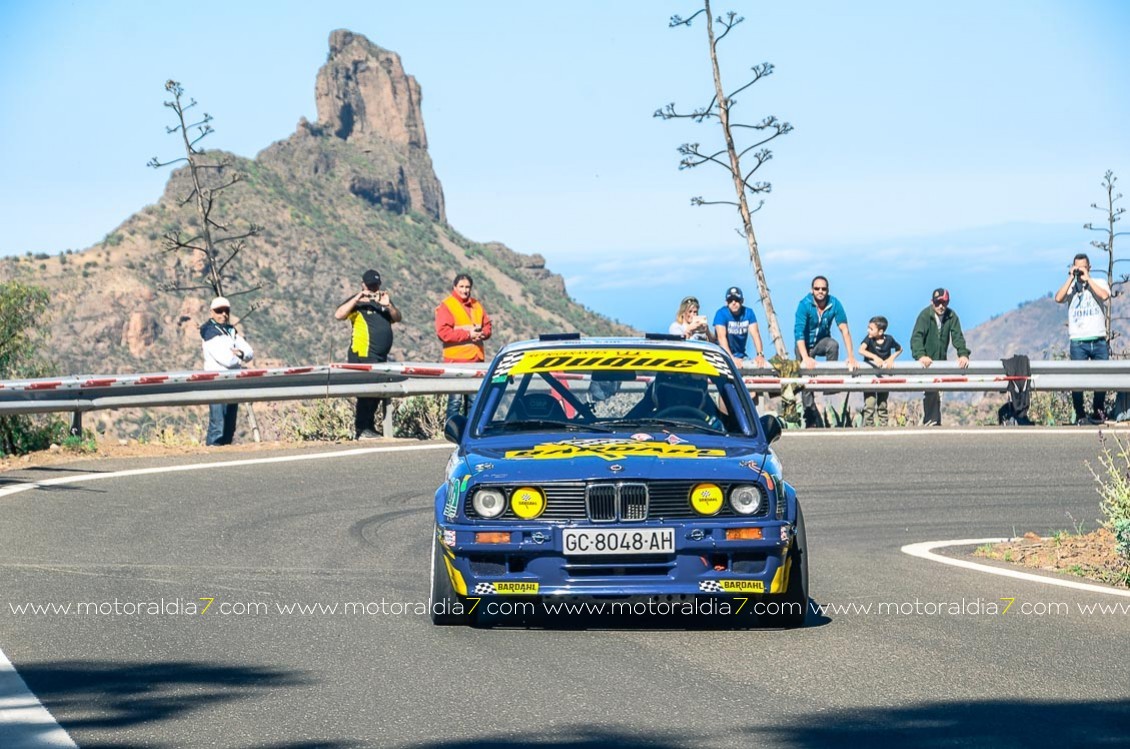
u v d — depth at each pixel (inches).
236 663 438.3
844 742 346.3
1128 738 349.7
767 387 1343.5
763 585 486.9
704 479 488.7
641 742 346.6
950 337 1363.2
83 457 1061.1
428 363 1279.5
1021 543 731.4
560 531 483.2
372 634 487.2
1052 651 459.8
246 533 737.6
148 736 351.9
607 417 555.5
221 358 1211.2
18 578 587.2
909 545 741.9
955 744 344.5
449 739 350.0
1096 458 1088.8
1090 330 1334.9
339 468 1016.2
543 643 472.7
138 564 633.0
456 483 501.0
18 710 377.4
